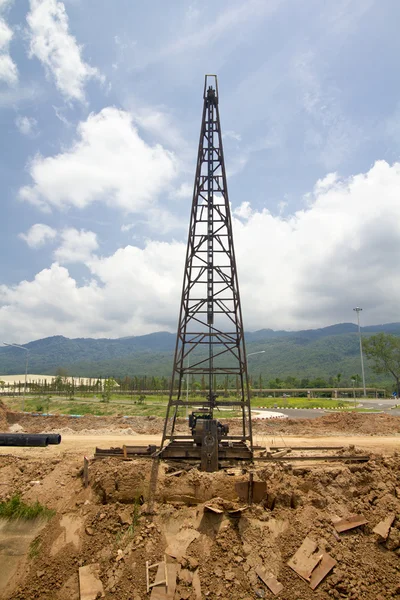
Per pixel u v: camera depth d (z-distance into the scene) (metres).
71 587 18.86
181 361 29.66
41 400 90.19
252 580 18.66
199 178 30.50
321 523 20.73
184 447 25.84
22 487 23.72
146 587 18.50
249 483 21.83
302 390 110.50
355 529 20.78
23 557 20.34
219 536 20.16
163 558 19.48
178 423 54.62
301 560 19.20
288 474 23.28
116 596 18.34
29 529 21.38
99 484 22.70
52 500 22.72
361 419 49.50
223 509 21.02
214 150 31.23
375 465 24.25
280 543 19.89
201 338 29.75
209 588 18.42
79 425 51.34
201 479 22.42
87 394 105.75
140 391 106.81
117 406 77.44
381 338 111.44
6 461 26.39
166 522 20.97
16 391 125.00
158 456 24.84
